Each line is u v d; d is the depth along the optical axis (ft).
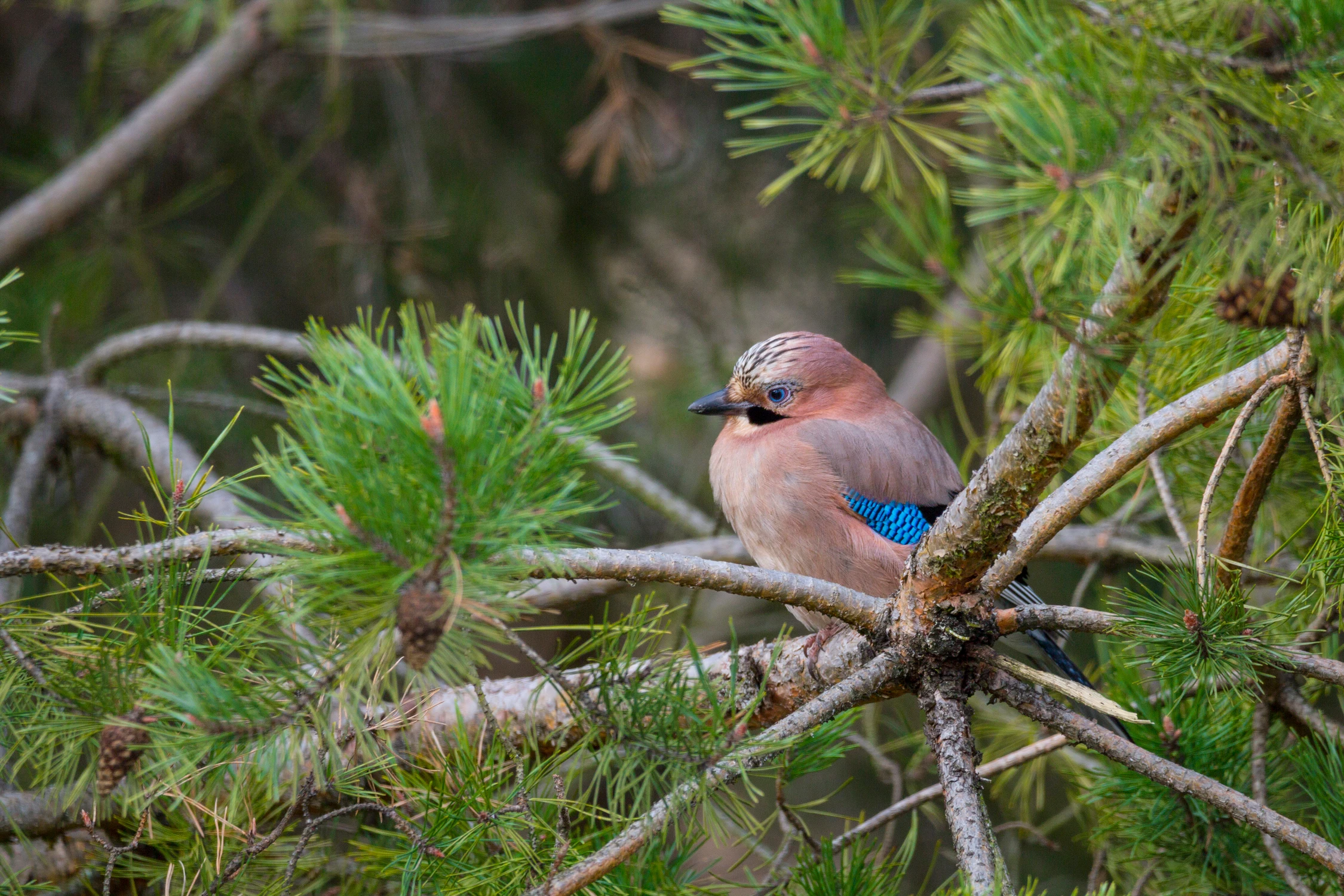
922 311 34.40
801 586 12.69
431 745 15.38
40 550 11.33
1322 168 8.81
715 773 11.06
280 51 30.14
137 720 9.84
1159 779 12.41
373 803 12.84
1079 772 19.19
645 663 12.03
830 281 35.58
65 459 25.62
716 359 34.22
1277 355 12.19
